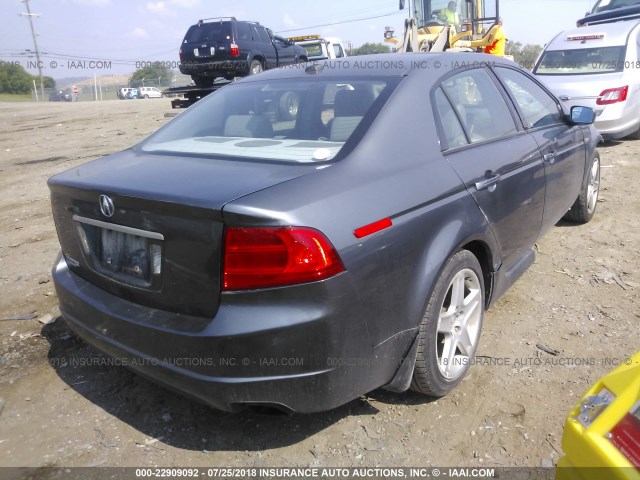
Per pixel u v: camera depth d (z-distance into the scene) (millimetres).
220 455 2812
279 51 19547
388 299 2641
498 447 2791
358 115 3039
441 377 3041
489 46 12344
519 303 4219
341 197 2537
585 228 5738
